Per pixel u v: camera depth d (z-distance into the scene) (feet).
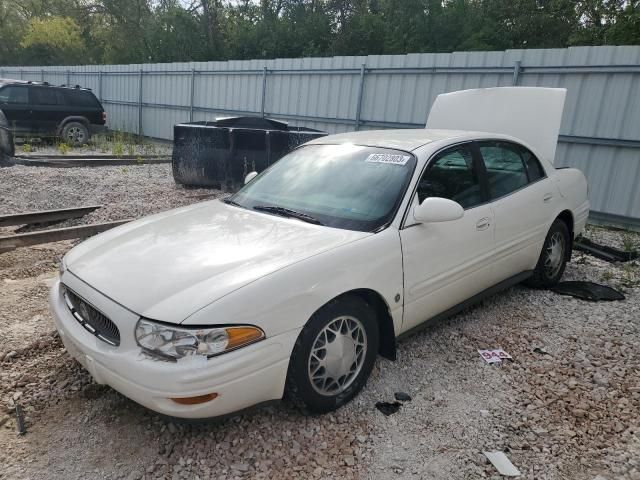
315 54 77.46
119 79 66.95
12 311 13.85
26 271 16.92
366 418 9.70
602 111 27.07
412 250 10.72
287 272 8.71
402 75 35.53
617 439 9.26
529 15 83.25
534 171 15.25
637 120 26.00
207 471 8.30
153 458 8.60
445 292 11.85
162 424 9.41
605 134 27.14
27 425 9.43
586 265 19.44
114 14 123.03
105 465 8.45
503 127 18.11
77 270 9.74
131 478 8.17
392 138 13.21
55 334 12.53
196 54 89.40
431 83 33.99
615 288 16.89
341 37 75.46
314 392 9.24
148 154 47.67
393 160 11.93
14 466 8.41
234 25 91.20
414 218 10.90
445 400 10.33
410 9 77.30
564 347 12.62
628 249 21.11
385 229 10.46
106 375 8.41
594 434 9.39
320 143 14.03
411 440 9.14
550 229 15.62
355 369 10.07
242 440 8.99
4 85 47.37
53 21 112.98
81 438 9.08
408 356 11.97
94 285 9.02
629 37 44.96
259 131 29.01
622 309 15.01
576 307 15.10
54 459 8.59
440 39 74.95
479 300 13.44
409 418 9.74
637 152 26.35
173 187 31.40
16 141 50.67
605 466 8.59
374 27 74.74
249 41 84.02
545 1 85.56
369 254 9.88
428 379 11.06
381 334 10.86
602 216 28.02
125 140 58.85
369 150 12.62
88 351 8.63
